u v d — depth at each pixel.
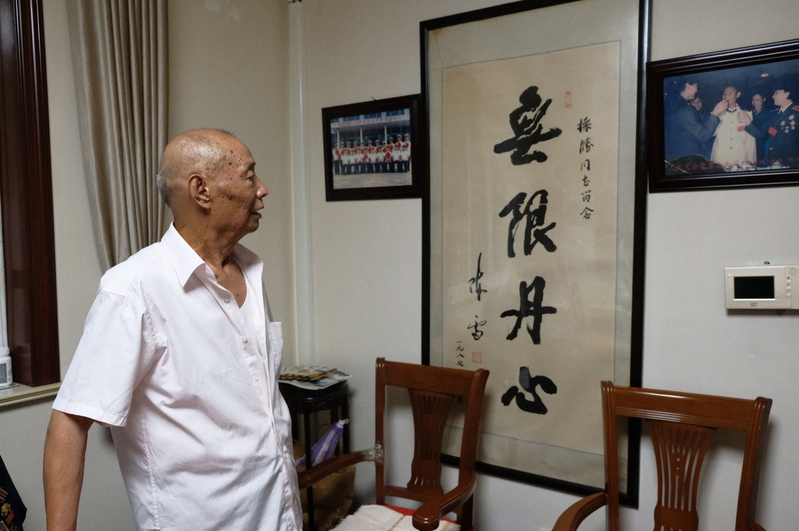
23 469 1.58
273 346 1.37
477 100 1.93
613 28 1.69
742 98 1.54
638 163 1.67
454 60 1.97
